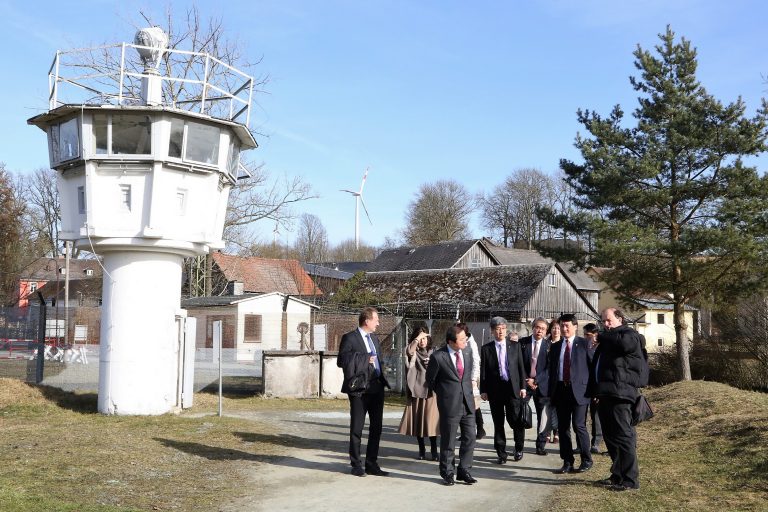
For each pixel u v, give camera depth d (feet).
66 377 62.44
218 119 45.65
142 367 45.65
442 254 198.29
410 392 34.09
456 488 28.17
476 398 39.78
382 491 27.50
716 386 53.57
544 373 35.24
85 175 44.21
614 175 86.12
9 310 71.00
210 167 46.11
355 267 224.12
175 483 28.02
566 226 90.68
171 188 44.91
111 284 45.96
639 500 25.54
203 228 46.80
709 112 86.43
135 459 31.86
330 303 122.42
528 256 217.36
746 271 84.99
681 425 41.91
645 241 82.48
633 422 27.86
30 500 23.40
